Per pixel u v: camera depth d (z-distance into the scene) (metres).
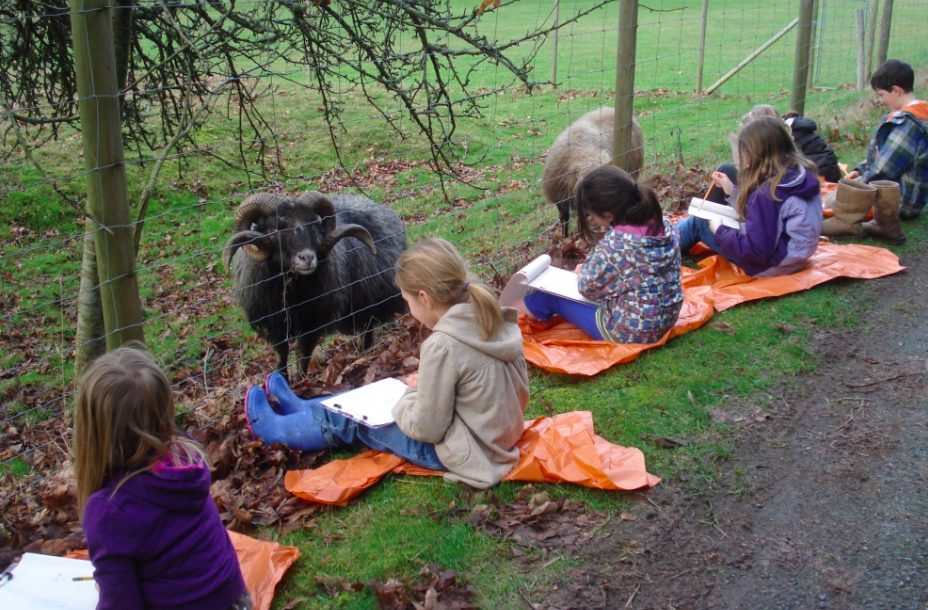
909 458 3.55
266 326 5.36
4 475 4.23
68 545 3.03
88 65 2.97
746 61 15.02
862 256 5.75
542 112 14.73
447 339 3.10
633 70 5.68
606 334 4.46
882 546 3.02
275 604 2.75
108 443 2.10
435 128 13.27
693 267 5.77
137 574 2.16
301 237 4.82
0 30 4.99
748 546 3.04
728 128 12.19
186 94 4.25
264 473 3.47
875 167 6.52
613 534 3.06
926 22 20.98
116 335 3.38
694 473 3.45
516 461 3.36
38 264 8.45
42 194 9.79
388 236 5.95
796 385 4.17
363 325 6.00
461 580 2.82
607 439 3.68
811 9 8.02
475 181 10.91
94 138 3.07
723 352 4.49
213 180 10.87
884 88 6.49
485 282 5.66
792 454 3.60
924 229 6.44
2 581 2.47
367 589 2.79
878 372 4.29
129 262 3.31
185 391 5.18
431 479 3.36
